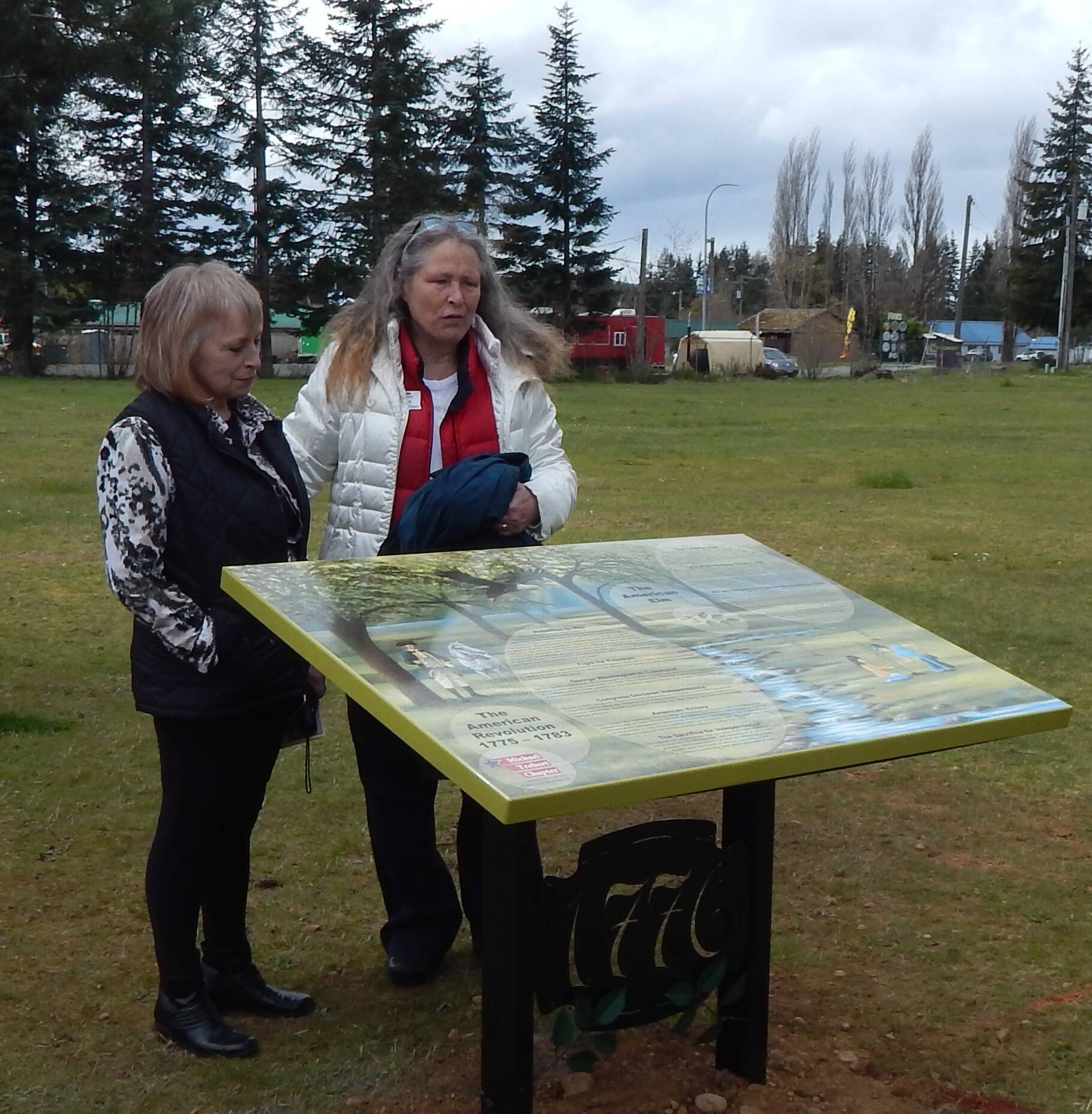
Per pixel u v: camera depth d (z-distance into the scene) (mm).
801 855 4598
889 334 79062
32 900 4066
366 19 50656
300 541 3248
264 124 51562
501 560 3135
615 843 2701
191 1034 3203
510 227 55906
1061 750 5801
